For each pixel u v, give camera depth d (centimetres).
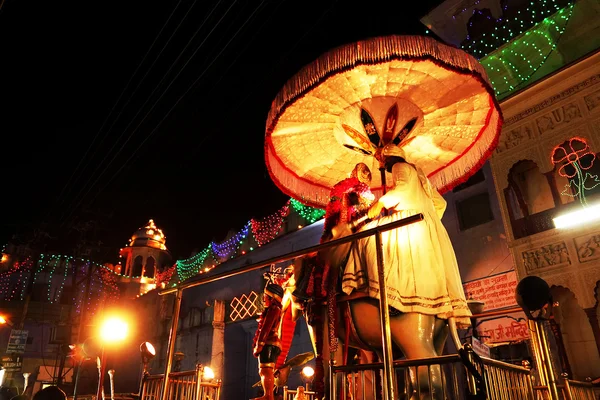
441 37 1455
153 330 2484
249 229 2122
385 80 496
